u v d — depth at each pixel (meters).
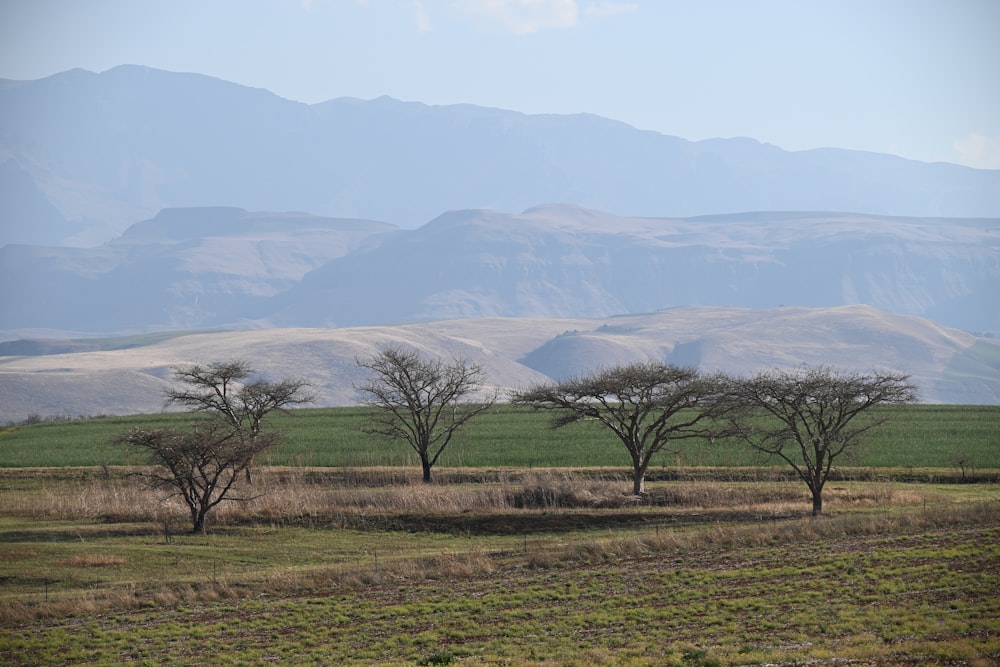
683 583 38.50
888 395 58.41
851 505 57.50
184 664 31.08
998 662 25.03
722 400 62.00
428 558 46.12
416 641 32.38
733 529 47.97
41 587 42.84
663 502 61.22
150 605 38.66
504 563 44.25
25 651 32.94
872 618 31.20
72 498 64.62
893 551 41.22
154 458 59.19
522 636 32.50
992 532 43.91
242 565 47.09
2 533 55.28
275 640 33.47
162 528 56.81
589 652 29.52
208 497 57.28
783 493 62.00
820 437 57.50
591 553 45.16
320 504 61.19
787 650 28.06
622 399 65.56
